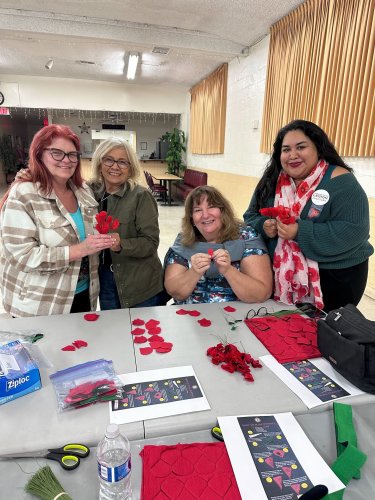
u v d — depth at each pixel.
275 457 0.81
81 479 0.75
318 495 0.69
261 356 1.22
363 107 3.20
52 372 1.11
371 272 3.33
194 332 1.38
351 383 1.08
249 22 4.63
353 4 3.23
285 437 0.86
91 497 0.71
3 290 1.58
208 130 7.59
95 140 9.81
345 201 1.61
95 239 1.40
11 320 1.45
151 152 11.01
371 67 3.08
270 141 4.81
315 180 1.70
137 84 8.96
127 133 9.88
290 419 0.93
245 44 5.44
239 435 0.86
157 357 1.20
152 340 1.30
